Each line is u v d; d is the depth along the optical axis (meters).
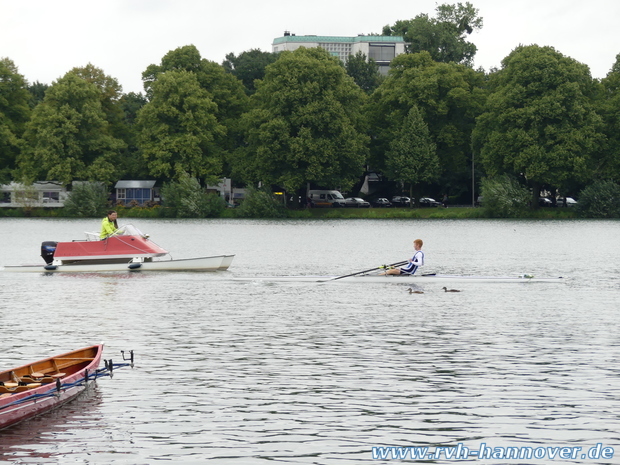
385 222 123.38
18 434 18.66
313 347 27.53
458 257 65.25
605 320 33.12
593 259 63.34
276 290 43.25
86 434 18.62
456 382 22.83
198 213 134.00
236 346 27.66
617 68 142.38
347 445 17.98
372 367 24.61
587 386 22.36
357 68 195.38
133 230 53.25
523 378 23.25
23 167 139.25
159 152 135.75
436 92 140.00
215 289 43.47
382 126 150.00
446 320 33.19
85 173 139.12
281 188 156.62
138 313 35.00
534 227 109.44
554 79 127.12
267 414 20.00
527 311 35.69
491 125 134.25
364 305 37.56
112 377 23.39
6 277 49.34
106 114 148.50
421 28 196.75
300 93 130.25
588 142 125.62
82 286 44.78
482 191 134.25
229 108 150.75
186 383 22.77
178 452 17.53
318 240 85.19
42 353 26.52
